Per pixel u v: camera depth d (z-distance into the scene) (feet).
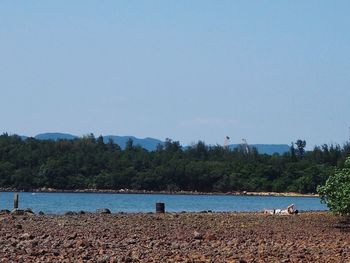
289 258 108.47
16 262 97.60
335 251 120.37
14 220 179.93
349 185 174.19
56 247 117.50
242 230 164.76
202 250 118.32
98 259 101.76
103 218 197.06
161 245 124.98
